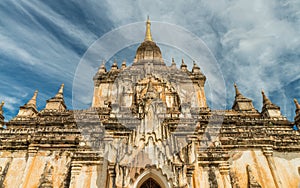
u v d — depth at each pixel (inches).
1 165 816.3
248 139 870.4
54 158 823.7
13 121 1055.6
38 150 842.8
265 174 799.7
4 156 839.1
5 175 794.2
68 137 878.4
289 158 854.5
